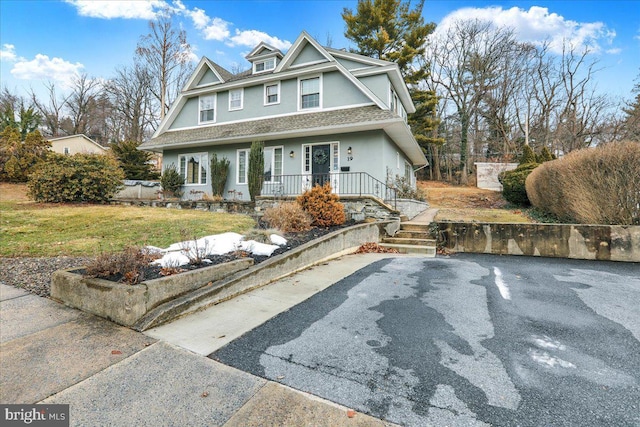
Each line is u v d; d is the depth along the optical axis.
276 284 4.84
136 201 13.32
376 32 21.91
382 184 11.34
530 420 1.87
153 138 15.84
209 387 2.20
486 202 16.44
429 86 29.50
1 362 2.48
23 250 5.62
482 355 2.64
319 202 8.25
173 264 4.26
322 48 12.91
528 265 6.13
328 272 5.58
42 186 11.18
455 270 5.66
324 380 2.29
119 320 3.23
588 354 2.66
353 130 11.62
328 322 3.36
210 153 14.46
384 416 1.91
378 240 8.48
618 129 22.59
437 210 13.39
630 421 1.86
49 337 2.93
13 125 22.72
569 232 6.88
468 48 28.12
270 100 13.71
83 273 3.86
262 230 7.28
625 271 5.62
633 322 3.32
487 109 27.88
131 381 2.26
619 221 6.80
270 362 2.54
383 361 2.55
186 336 3.01
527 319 3.41
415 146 14.62
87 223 7.97
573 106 26.31
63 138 28.03
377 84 12.67
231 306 3.86
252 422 1.86
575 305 3.83
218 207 11.85
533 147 26.41
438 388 2.18
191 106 15.59
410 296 4.20
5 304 3.68
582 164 7.48
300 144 12.72
